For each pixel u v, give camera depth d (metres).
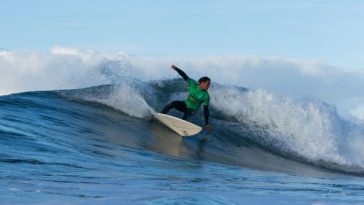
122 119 54.94
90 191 24.08
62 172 29.70
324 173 56.03
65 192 23.20
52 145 38.19
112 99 58.41
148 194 24.27
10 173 27.27
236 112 64.44
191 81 55.72
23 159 31.75
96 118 52.94
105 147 42.28
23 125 42.94
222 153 53.00
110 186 26.42
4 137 37.09
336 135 66.31
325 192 32.72
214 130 59.84
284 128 64.31
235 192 28.64
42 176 27.52
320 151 63.41
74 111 53.38
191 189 28.20
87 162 34.94
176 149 49.09
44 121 46.72
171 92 65.19
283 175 45.72
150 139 50.50
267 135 62.56
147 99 62.28
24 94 55.72
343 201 27.98
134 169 35.09
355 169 62.41
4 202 19.98
